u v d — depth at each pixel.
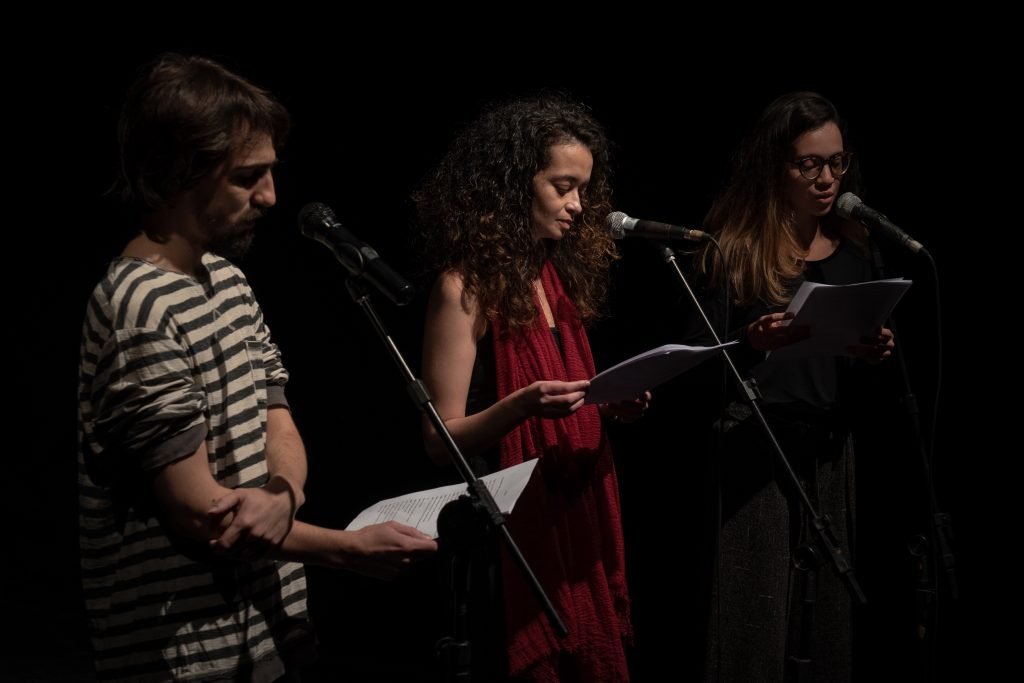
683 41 4.02
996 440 3.44
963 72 3.45
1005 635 3.29
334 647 3.99
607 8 4.18
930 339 3.53
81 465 1.64
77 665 3.77
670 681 3.63
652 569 3.94
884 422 3.31
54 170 6.25
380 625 4.16
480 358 2.30
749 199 2.73
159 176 1.59
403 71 4.81
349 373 5.15
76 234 6.36
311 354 5.24
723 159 3.93
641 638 3.81
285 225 5.23
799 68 3.78
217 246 1.66
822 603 2.59
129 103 1.62
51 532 5.36
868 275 2.75
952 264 3.50
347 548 1.66
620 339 4.01
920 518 3.34
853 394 2.67
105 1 5.72
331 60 5.02
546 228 2.33
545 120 2.31
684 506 3.91
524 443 2.26
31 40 5.98
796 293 2.53
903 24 3.56
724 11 3.92
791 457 2.56
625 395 2.12
